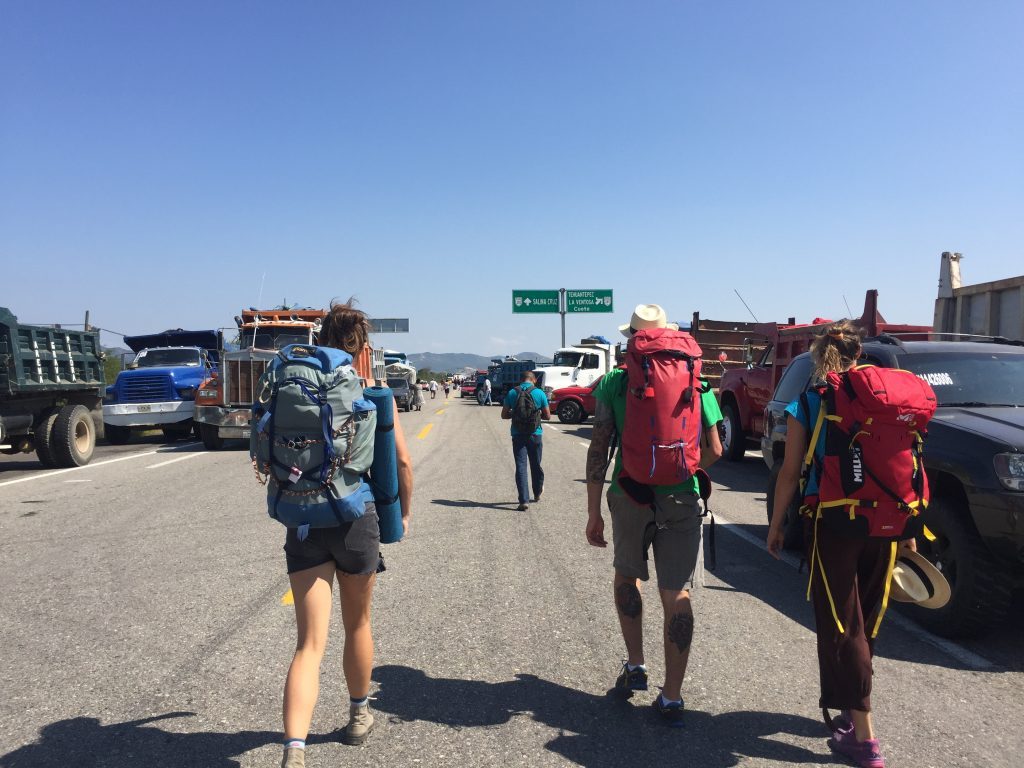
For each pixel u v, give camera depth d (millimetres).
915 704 3779
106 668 4191
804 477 3359
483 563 6508
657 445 3367
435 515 8695
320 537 3021
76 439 13719
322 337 3424
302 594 3004
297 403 2947
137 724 3531
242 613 5129
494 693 3895
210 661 4285
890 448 3125
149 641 4605
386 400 3266
